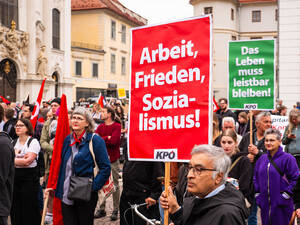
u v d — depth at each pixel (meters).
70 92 35.91
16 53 28.89
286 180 4.97
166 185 3.14
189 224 2.62
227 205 2.48
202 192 2.60
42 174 5.94
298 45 19.95
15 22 29.42
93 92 43.16
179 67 3.61
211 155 2.60
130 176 5.04
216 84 48.72
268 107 7.39
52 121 7.68
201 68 3.49
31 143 5.68
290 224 4.61
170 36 3.68
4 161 4.30
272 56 7.38
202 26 3.51
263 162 5.18
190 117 3.51
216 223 2.43
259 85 7.46
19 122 5.74
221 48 48.62
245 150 6.30
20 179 5.61
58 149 4.88
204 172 2.58
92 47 44.62
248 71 7.55
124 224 5.14
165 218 3.08
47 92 32.12
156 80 3.73
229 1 48.75
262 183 5.12
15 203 5.66
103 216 7.21
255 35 51.22
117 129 7.34
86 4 45.66
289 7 20.03
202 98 3.46
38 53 30.98
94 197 4.71
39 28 31.05
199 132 3.45
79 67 41.00
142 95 3.80
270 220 5.03
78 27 46.47
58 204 4.85
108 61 46.16
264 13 50.81
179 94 3.59
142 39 3.85
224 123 6.26
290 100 20.06
